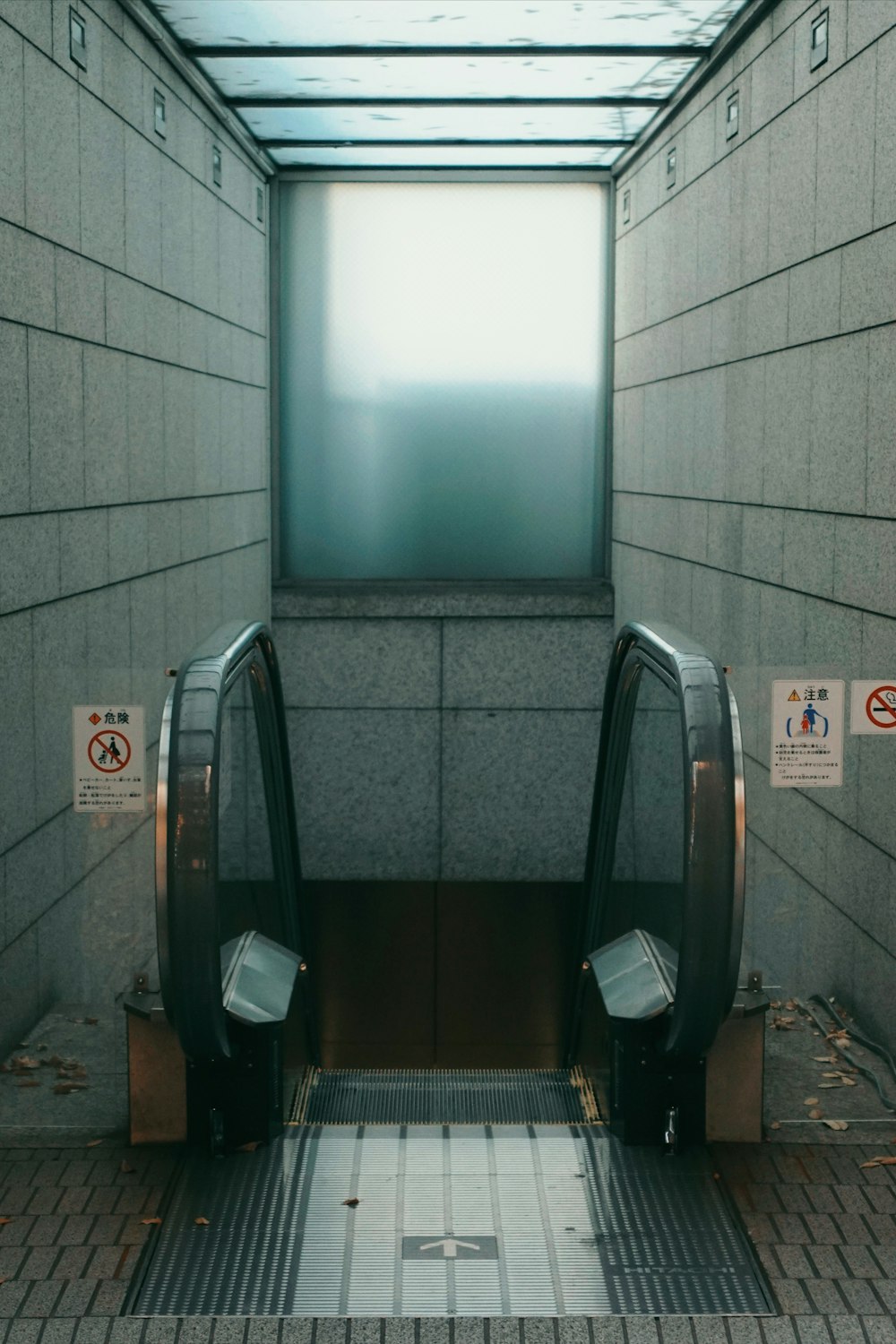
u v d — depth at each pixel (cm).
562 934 1096
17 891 511
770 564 669
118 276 645
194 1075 424
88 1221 376
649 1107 428
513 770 1095
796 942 505
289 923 700
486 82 839
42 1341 319
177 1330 323
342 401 1109
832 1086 469
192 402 802
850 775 524
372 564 1119
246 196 971
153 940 451
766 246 672
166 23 716
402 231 1097
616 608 1080
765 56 675
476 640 1084
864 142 535
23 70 512
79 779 456
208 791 371
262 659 554
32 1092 454
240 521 960
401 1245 364
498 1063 1095
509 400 1112
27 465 521
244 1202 387
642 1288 343
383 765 1095
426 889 1097
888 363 513
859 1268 353
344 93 859
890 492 512
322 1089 548
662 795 520
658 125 906
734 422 734
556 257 1101
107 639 628
